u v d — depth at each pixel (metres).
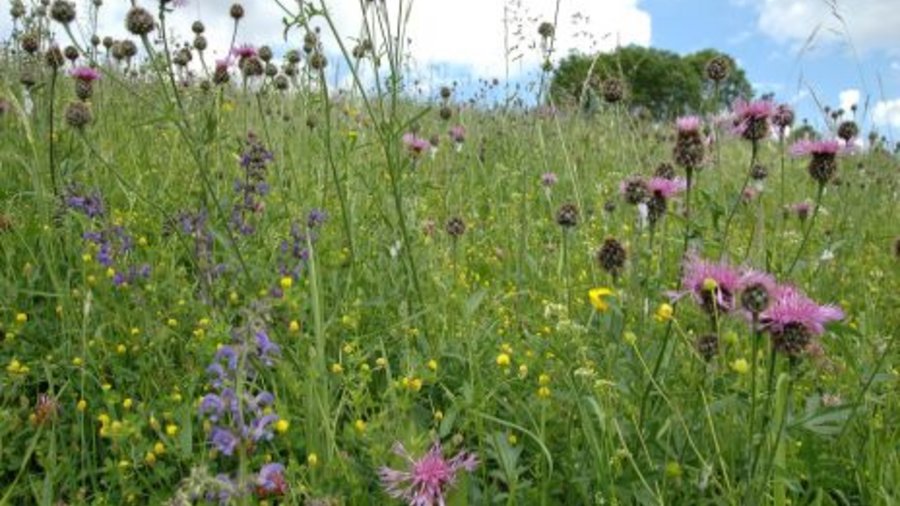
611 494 0.38
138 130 0.95
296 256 0.64
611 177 1.07
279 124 0.88
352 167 0.73
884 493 0.40
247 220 0.73
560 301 0.67
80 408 0.45
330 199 0.79
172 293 0.60
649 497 0.38
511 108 1.21
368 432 0.42
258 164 0.71
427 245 0.70
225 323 0.51
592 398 0.40
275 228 0.72
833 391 0.54
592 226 0.92
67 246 0.64
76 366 0.49
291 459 0.40
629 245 0.66
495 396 0.48
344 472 0.40
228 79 0.78
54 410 0.45
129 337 0.55
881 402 0.49
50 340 0.55
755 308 0.35
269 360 0.44
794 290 0.38
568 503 0.41
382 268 0.66
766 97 0.56
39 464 0.44
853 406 0.40
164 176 0.85
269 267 0.64
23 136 0.81
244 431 0.33
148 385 0.50
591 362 0.46
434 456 0.37
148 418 0.46
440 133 1.11
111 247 0.62
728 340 0.43
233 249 0.57
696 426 0.43
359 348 0.53
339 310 0.58
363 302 0.58
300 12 0.55
